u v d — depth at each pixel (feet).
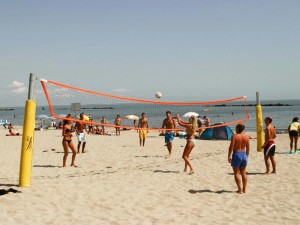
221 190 22.43
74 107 61.00
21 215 16.83
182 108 468.75
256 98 40.27
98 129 85.97
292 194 21.12
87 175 27.50
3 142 57.72
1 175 27.30
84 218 16.52
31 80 22.85
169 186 23.54
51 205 18.63
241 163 21.59
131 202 19.47
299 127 39.19
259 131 39.88
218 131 60.80
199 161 34.63
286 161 33.37
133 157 38.27
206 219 16.53
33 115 22.89
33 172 28.91
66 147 31.58
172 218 16.66
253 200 19.98
